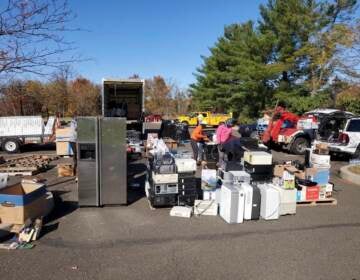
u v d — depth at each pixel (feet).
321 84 86.38
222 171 22.84
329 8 85.20
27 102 70.18
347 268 13.55
